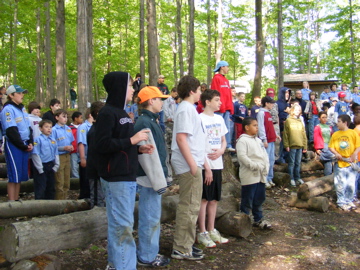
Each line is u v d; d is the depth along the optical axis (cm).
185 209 391
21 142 521
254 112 812
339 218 587
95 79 2238
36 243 337
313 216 595
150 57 1324
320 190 662
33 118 654
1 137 689
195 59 2944
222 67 701
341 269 388
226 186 638
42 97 2077
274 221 558
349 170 639
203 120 440
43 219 360
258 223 521
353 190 643
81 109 902
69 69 2566
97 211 413
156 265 373
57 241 358
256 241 468
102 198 477
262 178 507
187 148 375
